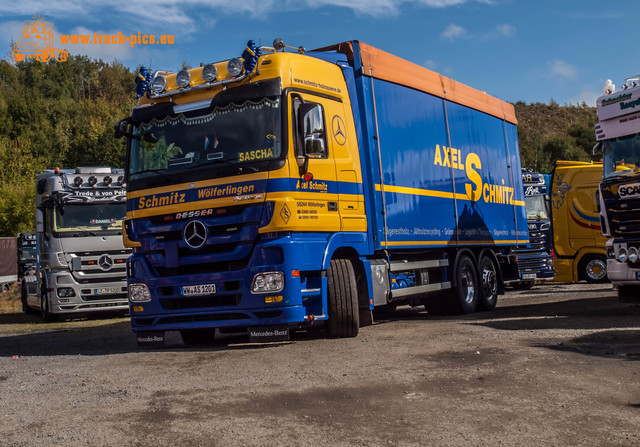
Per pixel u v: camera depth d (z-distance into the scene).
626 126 11.88
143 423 5.03
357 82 10.05
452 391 5.66
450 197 12.45
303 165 8.52
